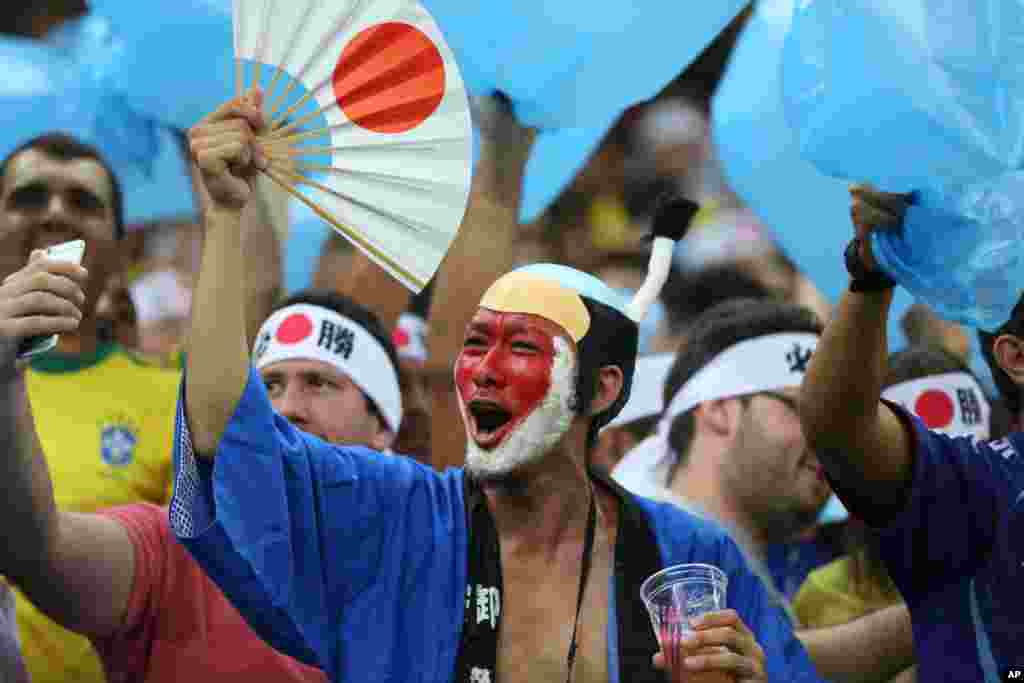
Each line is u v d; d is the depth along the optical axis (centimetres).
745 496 1503
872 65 970
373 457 1145
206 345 1023
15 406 1013
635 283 2850
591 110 1366
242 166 1016
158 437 1455
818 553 1587
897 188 1005
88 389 1452
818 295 2588
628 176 3014
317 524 1092
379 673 1080
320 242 1714
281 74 1038
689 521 1177
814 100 998
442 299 1420
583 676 1104
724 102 1521
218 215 1027
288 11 1027
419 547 1120
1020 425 1170
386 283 1606
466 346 1146
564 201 2994
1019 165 987
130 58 1544
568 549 1134
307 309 1430
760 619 1159
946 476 1120
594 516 1145
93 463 1416
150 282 2342
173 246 2372
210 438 1027
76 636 1293
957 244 1008
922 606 1127
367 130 1033
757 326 1529
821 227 1442
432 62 1037
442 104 1035
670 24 1318
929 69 970
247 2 1023
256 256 1586
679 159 3019
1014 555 1105
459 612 1105
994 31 972
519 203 1430
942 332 1794
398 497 1129
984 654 1098
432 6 1316
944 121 970
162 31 1506
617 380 1156
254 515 1030
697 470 1520
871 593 1502
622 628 1114
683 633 1029
